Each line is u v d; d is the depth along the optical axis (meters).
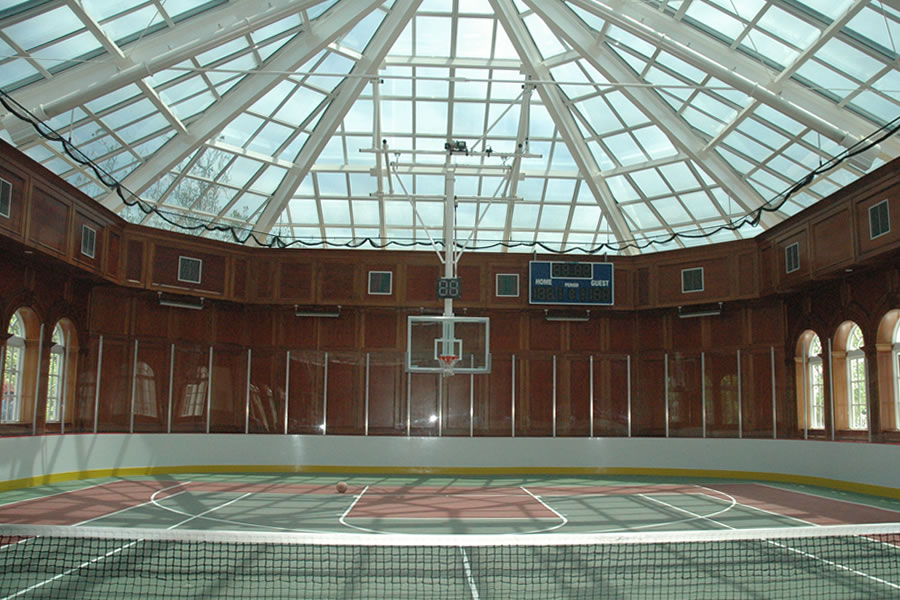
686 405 27.80
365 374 28.42
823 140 20.89
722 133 23.34
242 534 8.44
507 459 26.45
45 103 18.94
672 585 9.94
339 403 28.27
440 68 24.56
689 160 25.64
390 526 14.84
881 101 18.48
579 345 29.08
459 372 23.92
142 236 25.70
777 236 24.61
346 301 28.06
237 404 27.86
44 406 22.39
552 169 28.45
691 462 25.80
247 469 25.77
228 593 9.38
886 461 19.75
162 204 26.77
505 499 19.20
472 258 28.50
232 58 21.81
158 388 26.34
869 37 16.89
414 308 28.33
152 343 26.39
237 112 23.67
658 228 29.34
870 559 11.77
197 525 14.68
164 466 24.81
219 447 25.67
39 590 9.44
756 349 26.45
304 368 28.36
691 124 24.25
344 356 28.50
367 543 8.34
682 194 27.30
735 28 19.34
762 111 21.47
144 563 11.21
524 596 9.27
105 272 23.84
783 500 19.17
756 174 24.36
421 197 25.58
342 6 22.08
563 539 8.57
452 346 23.08
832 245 21.16
